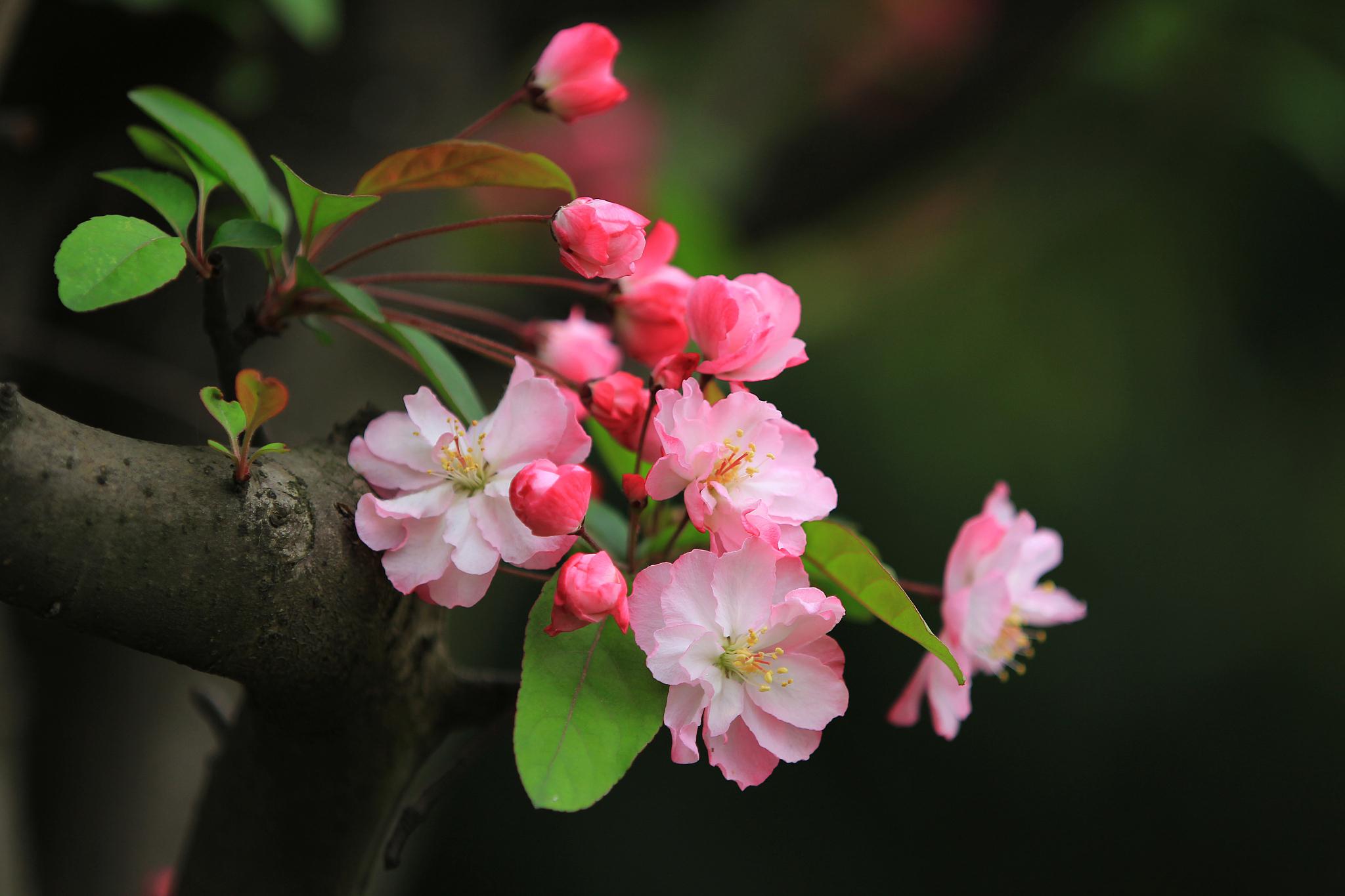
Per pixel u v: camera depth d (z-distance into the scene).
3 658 1.35
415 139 1.69
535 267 2.21
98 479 1.12
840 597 1.20
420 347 1.19
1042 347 3.36
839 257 2.86
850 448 3.46
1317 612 3.38
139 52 1.52
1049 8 2.03
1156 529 3.42
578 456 1.16
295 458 1.16
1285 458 3.30
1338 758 3.38
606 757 1.14
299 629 1.15
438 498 1.16
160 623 1.13
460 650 2.06
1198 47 2.41
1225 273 3.18
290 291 1.19
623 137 2.25
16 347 1.42
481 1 1.93
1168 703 3.47
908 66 2.14
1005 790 3.50
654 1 2.13
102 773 1.48
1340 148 2.38
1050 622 1.25
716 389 1.19
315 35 1.44
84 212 1.54
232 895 1.21
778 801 3.55
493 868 3.52
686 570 1.15
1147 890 3.44
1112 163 2.75
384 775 1.19
